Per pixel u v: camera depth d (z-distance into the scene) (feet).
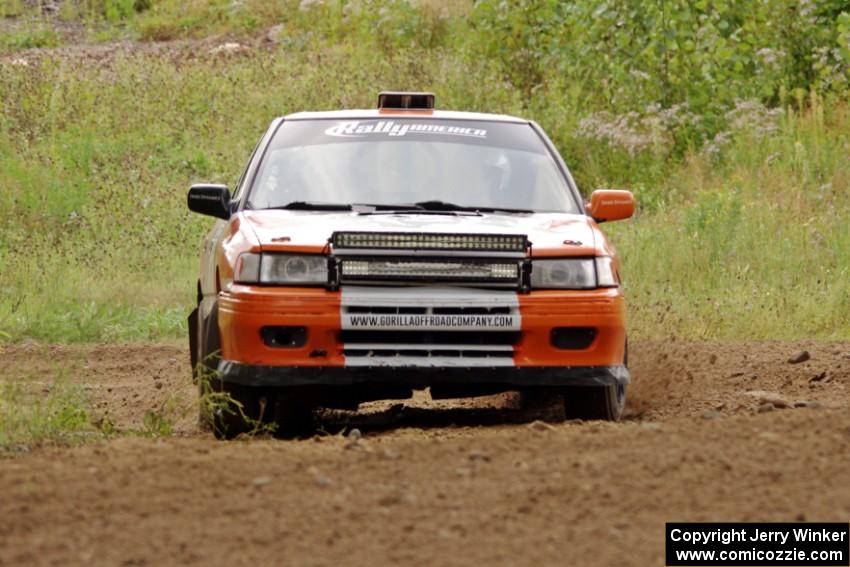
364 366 82.99
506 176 97.91
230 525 54.75
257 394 87.30
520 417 101.14
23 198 230.07
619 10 241.76
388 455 66.90
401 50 273.54
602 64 248.93
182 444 73.82
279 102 265.54
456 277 83.87
